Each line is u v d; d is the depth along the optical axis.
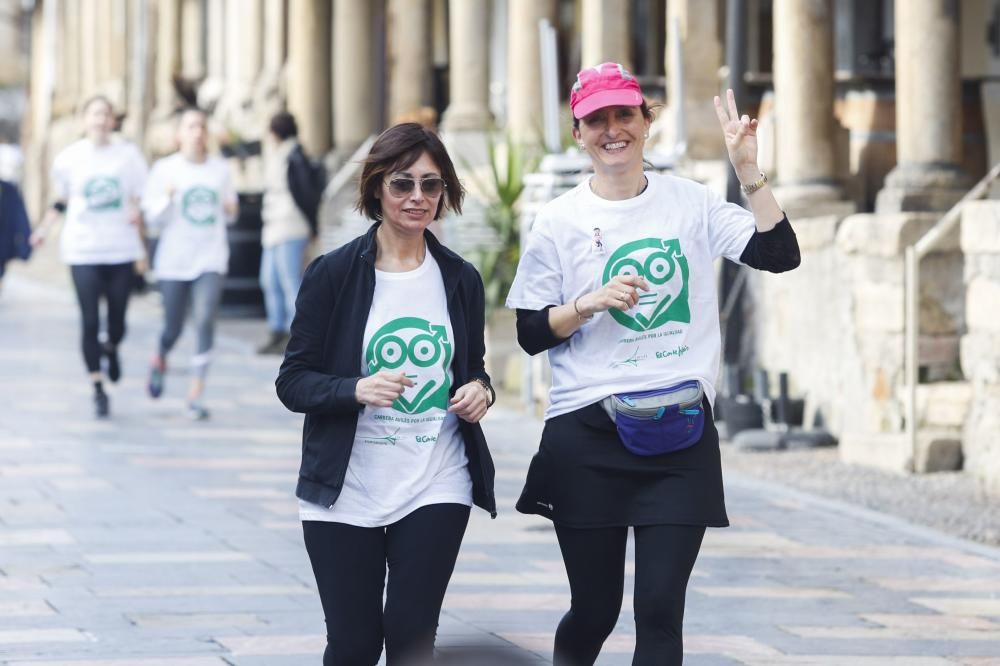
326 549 8.90
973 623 12.62
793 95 23.80
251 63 55.50
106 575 13.98
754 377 22.97
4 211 33.81
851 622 12.62
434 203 8.88
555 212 9.21
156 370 25.23
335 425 8.86
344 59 42.00
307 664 11.12
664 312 9.06
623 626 12.41
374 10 42.22
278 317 34.25
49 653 11.35
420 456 8.91
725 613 12.89
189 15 66.31
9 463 20.25
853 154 25.50
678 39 24.31
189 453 21.34
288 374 8.91
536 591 13.53
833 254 21.75
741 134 8.98
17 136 121.38
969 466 19.14
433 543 8.80
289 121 33.25
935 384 19.81
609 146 9.07
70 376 30.58
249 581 13.79
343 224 36.41
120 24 74.19
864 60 33.75
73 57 89.12
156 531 15.99
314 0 44.78
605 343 9.11
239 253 42.66
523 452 21.53
